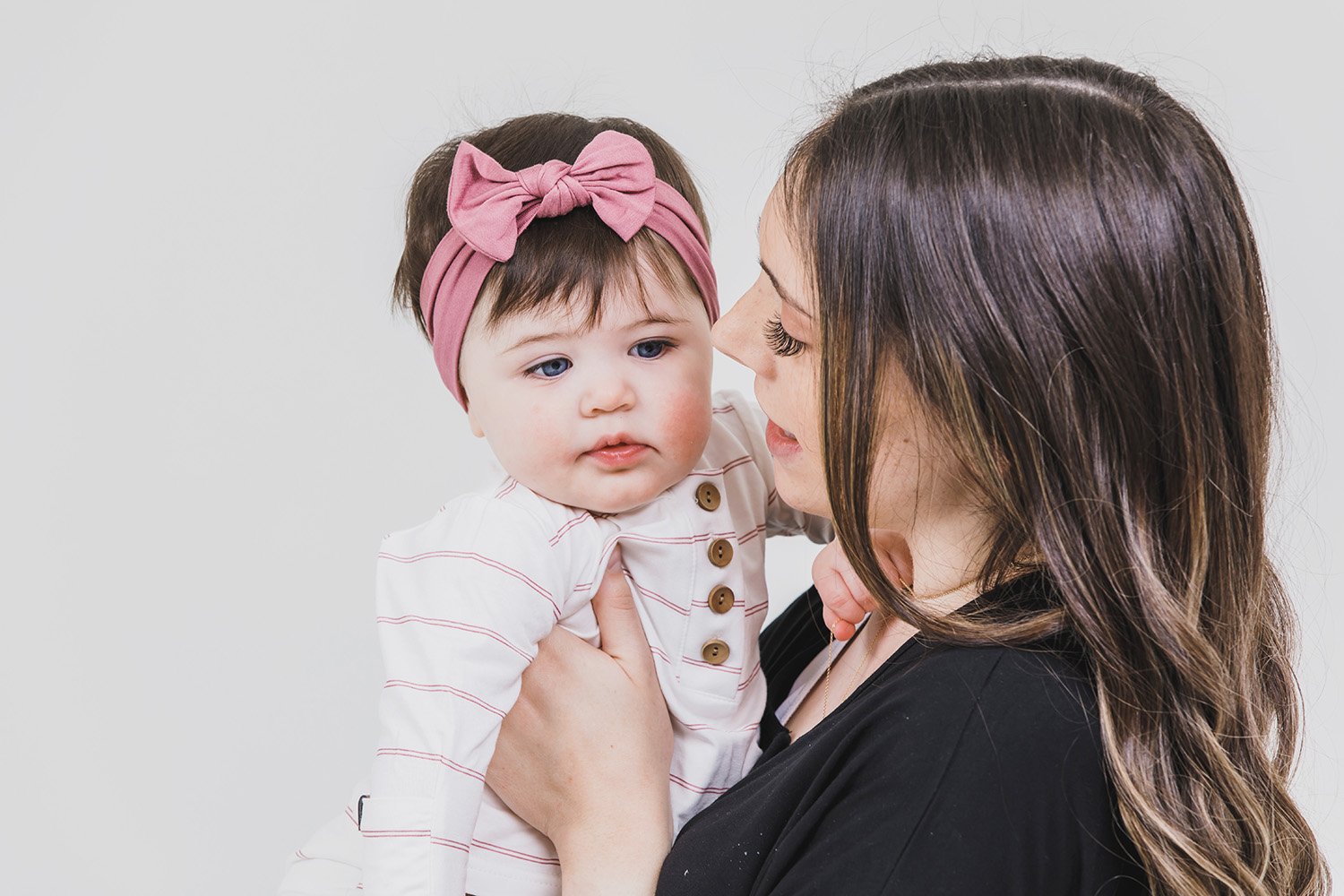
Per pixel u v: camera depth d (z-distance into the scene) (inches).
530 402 48.7
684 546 51.7
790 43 88.3
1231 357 37.7
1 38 93.0
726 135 89.7
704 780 51.3
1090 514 36.5
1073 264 35.5
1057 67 40.1
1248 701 40.0
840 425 38.8
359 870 57.7
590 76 89.6
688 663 52.0
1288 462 60.5
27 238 95.2
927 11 85.4
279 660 97.7
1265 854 38.9
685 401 49.4
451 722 45.5
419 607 48.1
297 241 94.3
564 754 48.6
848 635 49.8
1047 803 35.6
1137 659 36.6
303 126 92.7
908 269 36.7
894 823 36.3
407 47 90.6
